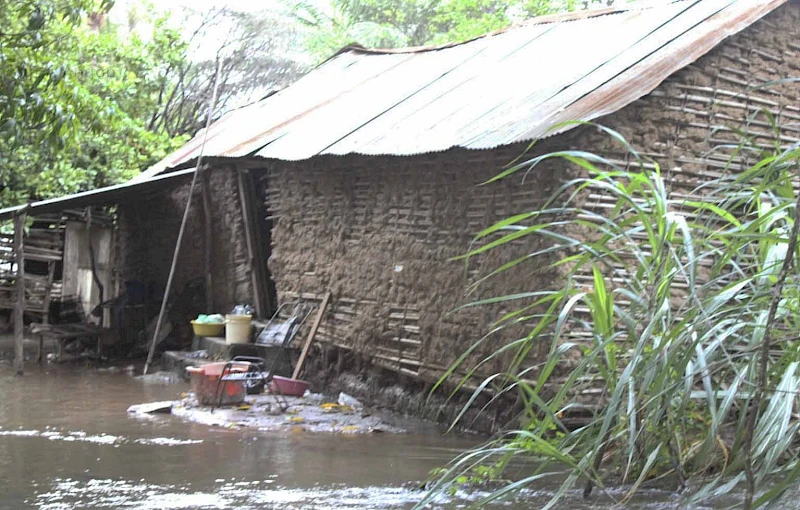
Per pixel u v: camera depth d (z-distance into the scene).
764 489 5.38
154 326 14.16
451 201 8.99
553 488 5.94
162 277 14.77
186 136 18.97
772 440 4.30
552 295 4.98
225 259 13.76
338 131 10.62
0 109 7.88
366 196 10.28
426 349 9.23
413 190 9.51
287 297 11.65
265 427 8.59
